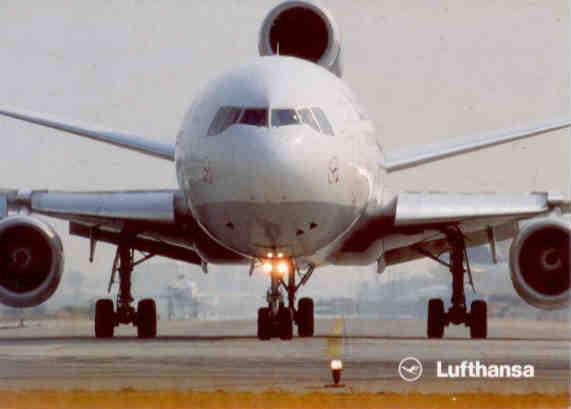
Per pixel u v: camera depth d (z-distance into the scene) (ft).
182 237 291.38
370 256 297.33
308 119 247.09
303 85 255.91
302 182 238.68
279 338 277.64
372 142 276.62
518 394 149.28
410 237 296.30
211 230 251.19
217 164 241.14
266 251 249.34
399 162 307.99
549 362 201.87
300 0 327.26
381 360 207.51
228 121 245.45
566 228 281.54
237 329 380.99
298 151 239.09
